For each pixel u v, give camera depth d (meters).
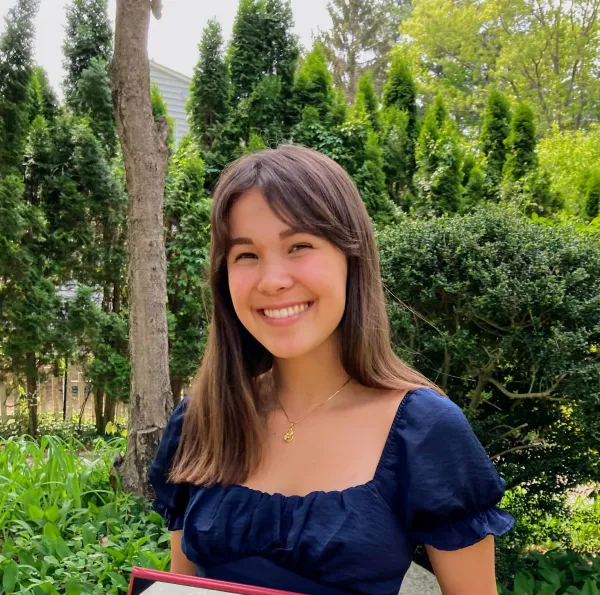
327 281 1.00
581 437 2.71
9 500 2.72
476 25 19.02
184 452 1.24
